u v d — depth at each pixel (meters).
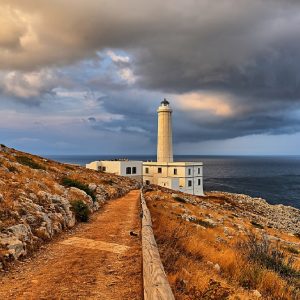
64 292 8.55
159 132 102.31
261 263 13.89
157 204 34.09
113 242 14.87
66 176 38.97
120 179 60.56
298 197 126.31
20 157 40.38
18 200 16.88
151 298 5.65
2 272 10.24
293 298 10.41
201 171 95.19
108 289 8.77
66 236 16.23
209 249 15.52
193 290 8.48
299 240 40.53
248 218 54.22
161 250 12.32
